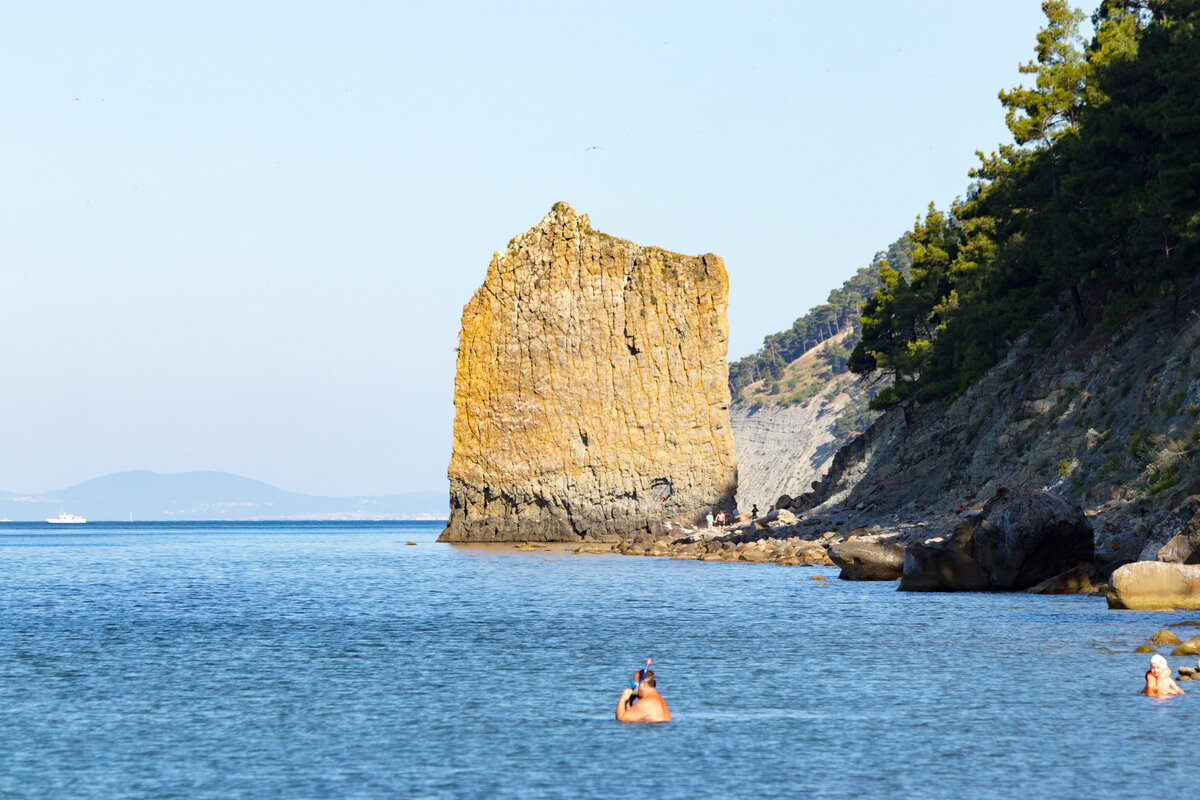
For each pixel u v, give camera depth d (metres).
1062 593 89.88
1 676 57.12
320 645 69.19
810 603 90.44
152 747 41.06
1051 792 34.34
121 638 73.88
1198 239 108.88
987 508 97.12
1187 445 100.50
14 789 35.88
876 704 47.12
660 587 113.38
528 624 80.31
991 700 47.41
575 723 44.53
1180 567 76.94
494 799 34.38
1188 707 45.56
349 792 35.31
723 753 39.41
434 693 51.31
